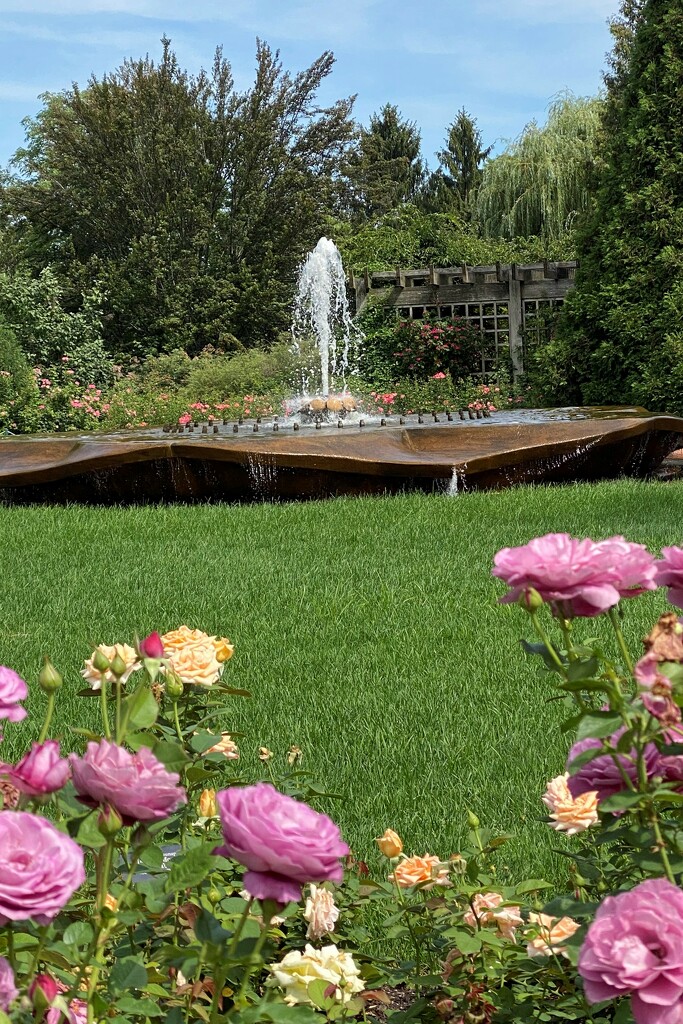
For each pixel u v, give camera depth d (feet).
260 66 116.26
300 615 19.20
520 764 12.33
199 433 37.91
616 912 3.95
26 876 3.67
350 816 10.97
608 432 33.50
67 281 109.50
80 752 12.47
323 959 5.68
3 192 118.21
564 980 6.29
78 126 118.93
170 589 21.39
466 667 15.92
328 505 30.58
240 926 4.68
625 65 81.56
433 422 37.73
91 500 33.45
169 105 115.24
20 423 60.80
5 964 4.18
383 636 17.71
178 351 81.97
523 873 9.50
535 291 65.82
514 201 88.02
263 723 13.73
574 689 4.59
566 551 4.80
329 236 113.80
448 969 6.64
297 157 118.52
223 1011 6.84
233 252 112.37
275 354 71.92
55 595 21.15
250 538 26.45
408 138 172.24
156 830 6.09
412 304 68.90
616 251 46.80
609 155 48.85
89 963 5.09
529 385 60.03
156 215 111.45
